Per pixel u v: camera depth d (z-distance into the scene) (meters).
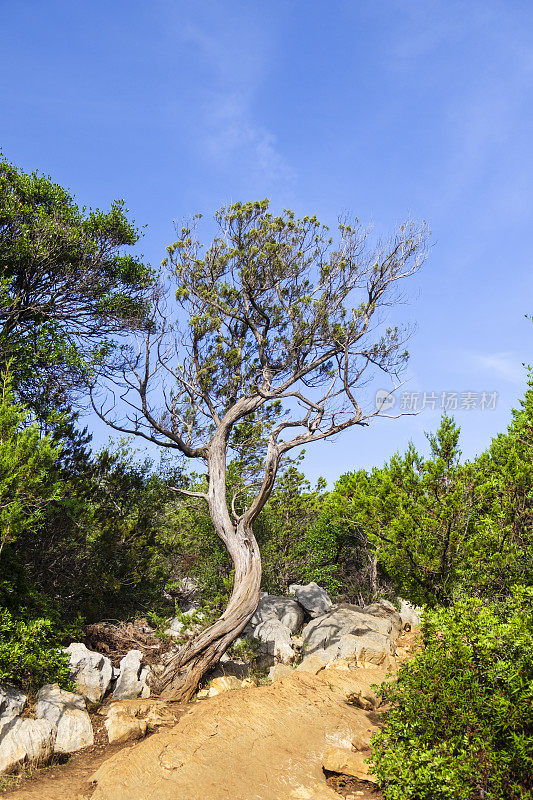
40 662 8.87
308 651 14.34
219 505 13.95
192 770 6.97
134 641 13.20
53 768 7.71
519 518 10.34
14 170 14.88
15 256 13.62
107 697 10.20
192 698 11.16
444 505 10.30
